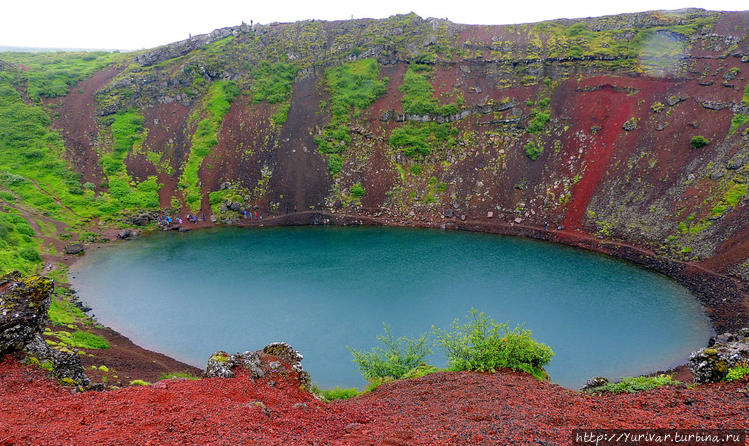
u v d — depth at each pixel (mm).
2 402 16516
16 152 108062
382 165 116875
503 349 27953
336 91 132500
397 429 16438
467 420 17578
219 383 19188
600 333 50844
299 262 77688
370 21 153875
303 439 14289
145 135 121188
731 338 43281
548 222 94750
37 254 75688
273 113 127625
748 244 67875
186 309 58469
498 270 72688
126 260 79188
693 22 116250
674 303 59438
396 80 135375
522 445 13703
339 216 106500
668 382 20219
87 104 126625
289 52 145125
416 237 93625
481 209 103125
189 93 129875
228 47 144875
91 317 55625
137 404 16328
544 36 132125
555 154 106562
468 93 125812
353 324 53531
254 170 115875
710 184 82750
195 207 107938
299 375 22203
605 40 123000
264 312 57281
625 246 80750
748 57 98562
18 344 20422
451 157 114875
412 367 34906
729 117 91500
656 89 106438
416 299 61000
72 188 103125
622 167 97125
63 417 15125
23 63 145375
